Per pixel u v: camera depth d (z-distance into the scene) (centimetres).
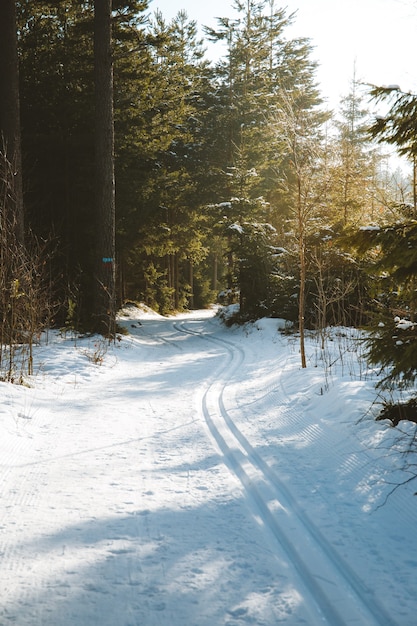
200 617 277
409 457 468
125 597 296
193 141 3175
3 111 1293
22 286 948
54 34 2078
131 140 2052
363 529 373
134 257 3112
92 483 472
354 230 481
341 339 1307
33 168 1706
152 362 1309
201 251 3912
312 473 488
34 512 408
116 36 1803
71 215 1852
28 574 319
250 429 649
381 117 461
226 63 2955
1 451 545
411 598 290
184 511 414
